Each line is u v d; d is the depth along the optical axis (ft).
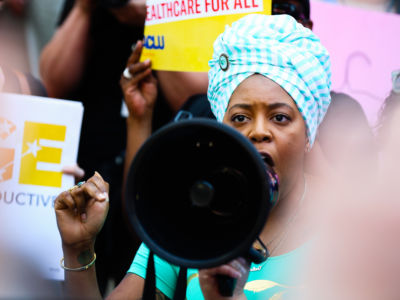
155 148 5.07
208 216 5.18
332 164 9.21
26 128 8.75
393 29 11.55
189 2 8.68
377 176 7.54
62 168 8.83
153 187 5.30
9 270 4.26
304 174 7.36
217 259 4.86
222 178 5.11
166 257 5.00
